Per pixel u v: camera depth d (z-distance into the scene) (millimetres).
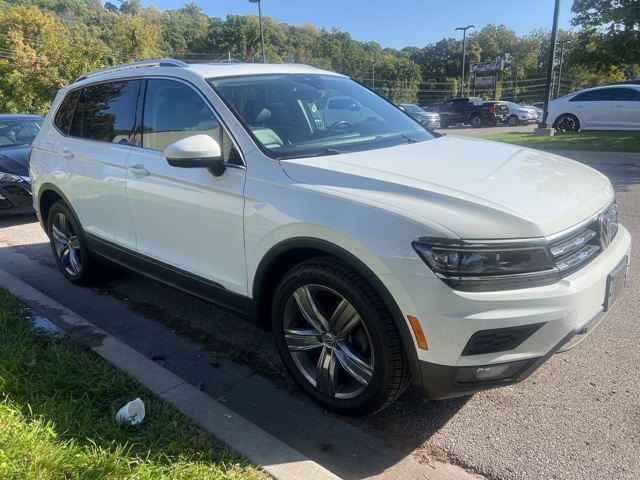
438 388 2521
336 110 3879
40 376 3029
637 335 3729
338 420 2990
